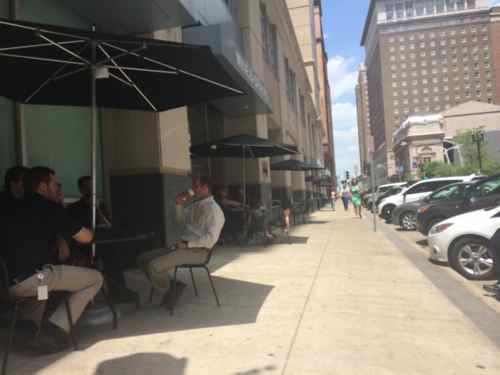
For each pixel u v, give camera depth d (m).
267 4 18.72
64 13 6.65
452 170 66.75
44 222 3.55
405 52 154.12
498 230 5.86
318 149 58.78
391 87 155.00
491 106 97.75
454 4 152.12
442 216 10.71
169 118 8.04
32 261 3.47
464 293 5.81
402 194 17.98
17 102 5.04
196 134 12.64
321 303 5.31
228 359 3.61
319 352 3.75
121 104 5.34
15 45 3.64
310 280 6.64
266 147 10.70
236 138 9.90
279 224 17.27
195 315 4.84
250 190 15.03
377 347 3.86
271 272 7.28
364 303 5.31
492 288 5.93
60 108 6.57
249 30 14.84
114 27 7.46
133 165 7.64
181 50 3.82
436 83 152.25
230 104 13.43
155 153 7.57
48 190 3.90
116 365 3.48
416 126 94.94
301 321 4.60
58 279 3.59
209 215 4.99
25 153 5.70
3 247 3.47
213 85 4.77
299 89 32.59
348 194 29.67
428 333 4.22
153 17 7.01
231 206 11.03
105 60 3.99
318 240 11.91
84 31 3.46
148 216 7.57
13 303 3.45
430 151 93.44
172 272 7.32
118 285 5.10
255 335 4.18
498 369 3.40
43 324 3.94
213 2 9.45
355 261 8.37
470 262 6.92
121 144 7.69
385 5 156.50
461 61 150.62
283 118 21.72
